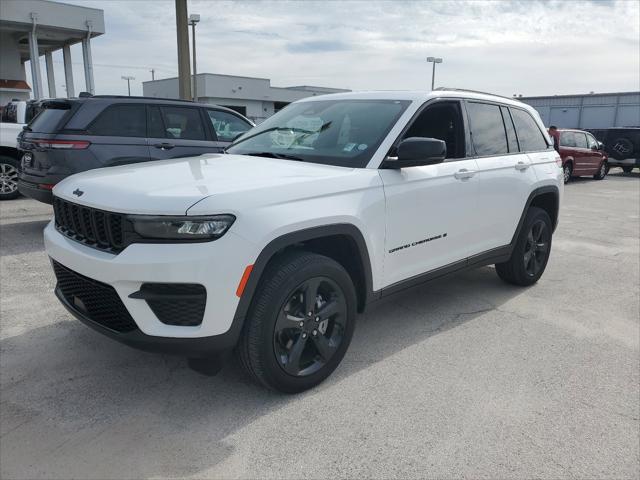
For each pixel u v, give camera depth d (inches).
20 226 288.8
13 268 212.7
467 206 163.5
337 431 110.1
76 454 100.3
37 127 261.0
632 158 808.9
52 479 93.7
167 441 105.1
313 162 139.9
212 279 101.7
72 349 142.6
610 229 347.3
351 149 141.5
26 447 102.0
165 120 284.0
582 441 109.4
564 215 403.9
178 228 100.4
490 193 172.7
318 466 99.2
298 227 112.7
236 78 2353.6
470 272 231.0
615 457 104.5
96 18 1177.4
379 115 150.6
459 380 133.1
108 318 111.6
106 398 119.7
